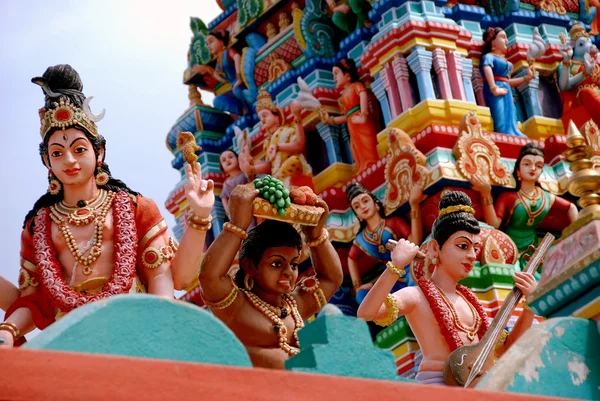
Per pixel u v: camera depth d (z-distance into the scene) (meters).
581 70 13.19
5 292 6.50
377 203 12.07
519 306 11.03
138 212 6.61
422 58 12.38
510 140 12.34
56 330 4.10
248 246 6.47
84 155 6.61
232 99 15.05
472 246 7.91
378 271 12.40
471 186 11.61
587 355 5.32
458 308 7.68
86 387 3.88
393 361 4.70
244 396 4.14
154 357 4.23
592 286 5.41
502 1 13.51
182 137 6.62
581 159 5.77
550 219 12.21
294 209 6.41
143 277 6.55
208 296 6.20
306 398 4.28
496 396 4.76
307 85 13.52
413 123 12.17
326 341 4.60
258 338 6.24
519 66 13.23
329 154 13.38
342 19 13.57
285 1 14.20
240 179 14.18
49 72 6.75
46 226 6.50
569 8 14.11
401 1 12.70
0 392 3.76
